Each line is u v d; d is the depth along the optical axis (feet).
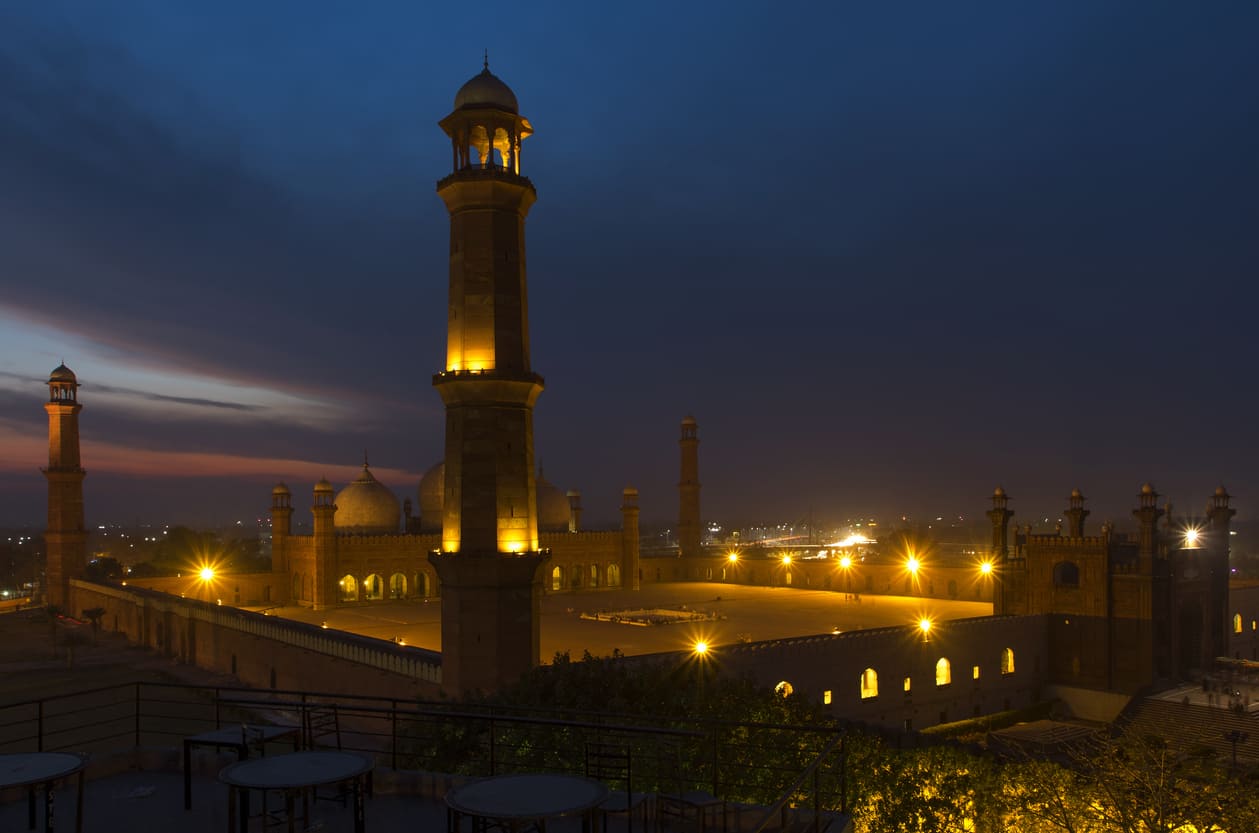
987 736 204.44
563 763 89.61
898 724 205.26
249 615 221.66
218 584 312.71
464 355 148.46
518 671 144.56
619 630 224.12
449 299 151.53
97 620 293.23
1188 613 249.55
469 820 49.16
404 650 162.09
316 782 42.39
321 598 288.71
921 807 114.11
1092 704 234.38
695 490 401.49
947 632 219.20
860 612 264.93
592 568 341.82
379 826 49.01
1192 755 121.80
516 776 42.70
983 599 296.71
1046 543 248.11
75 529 349.20
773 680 180.24
